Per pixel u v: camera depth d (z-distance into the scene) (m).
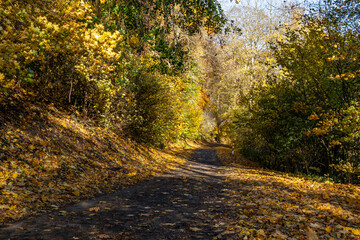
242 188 7.80
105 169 8.28
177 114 19.78
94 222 3.88
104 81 10.40
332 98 10.55
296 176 12.43
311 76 10.81
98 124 11.70
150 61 13.78
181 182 8.55
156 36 10.05
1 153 5.46
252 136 18.47
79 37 7.65
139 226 3.87
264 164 19.64
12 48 4.64
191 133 37.34
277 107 12.91
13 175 4.97
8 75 5.88
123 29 10.56
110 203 5.11
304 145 12.56
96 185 6.52
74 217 4.02
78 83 10.46
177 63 10.43
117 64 10.97
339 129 9.05
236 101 29.34
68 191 5.47
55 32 6.06
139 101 14.63
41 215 3.94
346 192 7.12
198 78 32.88
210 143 54.31
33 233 3.20
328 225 4.02
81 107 11.22
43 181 5.42
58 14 6.37
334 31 9.48
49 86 9.12
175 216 4.56
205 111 49.53
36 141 6.87
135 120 13.91
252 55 28.00
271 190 7.24
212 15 9.88
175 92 17.66
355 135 8.59
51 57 8.55
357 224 4.12
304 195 6.57
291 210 4.93
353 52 9.09
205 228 3.97
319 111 10.48
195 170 12.88
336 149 10.79
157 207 5.12
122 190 6.53
